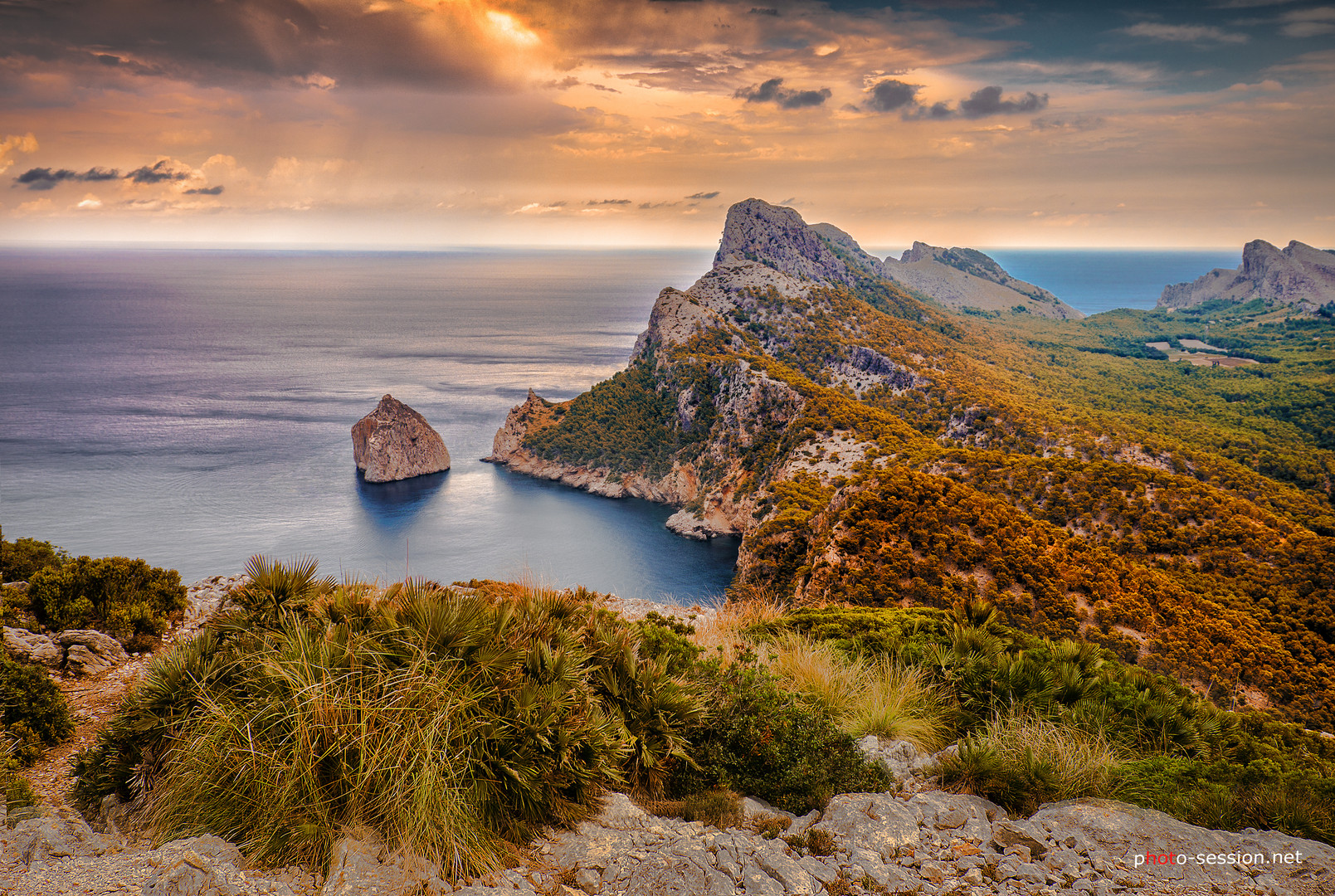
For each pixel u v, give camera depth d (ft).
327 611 22.53
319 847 15.31
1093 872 15.69
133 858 14.69
